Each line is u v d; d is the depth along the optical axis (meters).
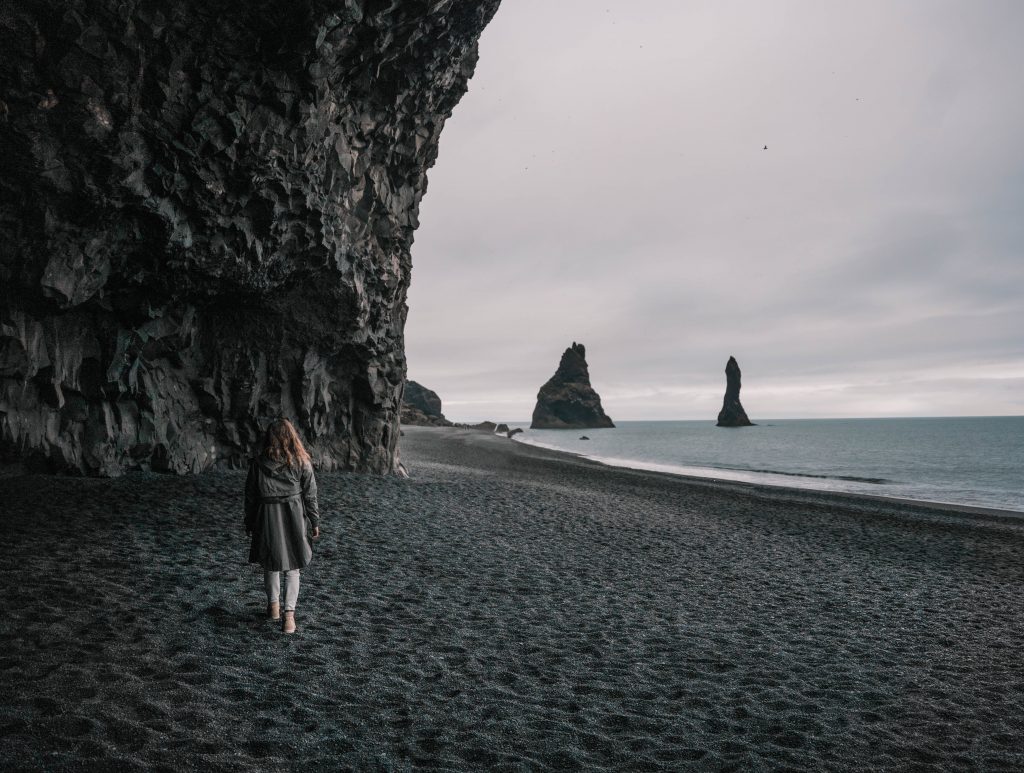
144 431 14.30
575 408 193.50
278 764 3.57
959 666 6.25
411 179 19.80
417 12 13.83
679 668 5.78
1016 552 13.52
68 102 9.97
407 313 21.73
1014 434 124.44
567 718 4.58
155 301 13.58
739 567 10.56
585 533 12.62
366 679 4.93
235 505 11.70
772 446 81.25
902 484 32.66
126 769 3.29
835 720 4.83
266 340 16.88
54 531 8.34
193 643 5.20
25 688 4.03
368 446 20.19
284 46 11.86
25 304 11.49
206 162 12.16
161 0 10.34
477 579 8.48
